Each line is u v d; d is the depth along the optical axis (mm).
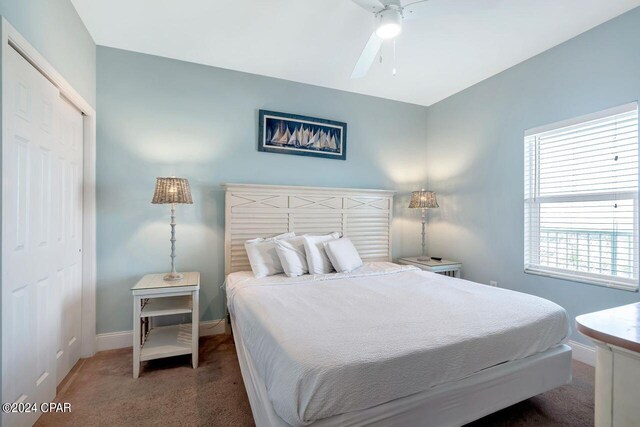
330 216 3258
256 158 3076
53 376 1853
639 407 760
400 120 3791
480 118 3227
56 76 1811
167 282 2303
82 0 2018
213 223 2900
